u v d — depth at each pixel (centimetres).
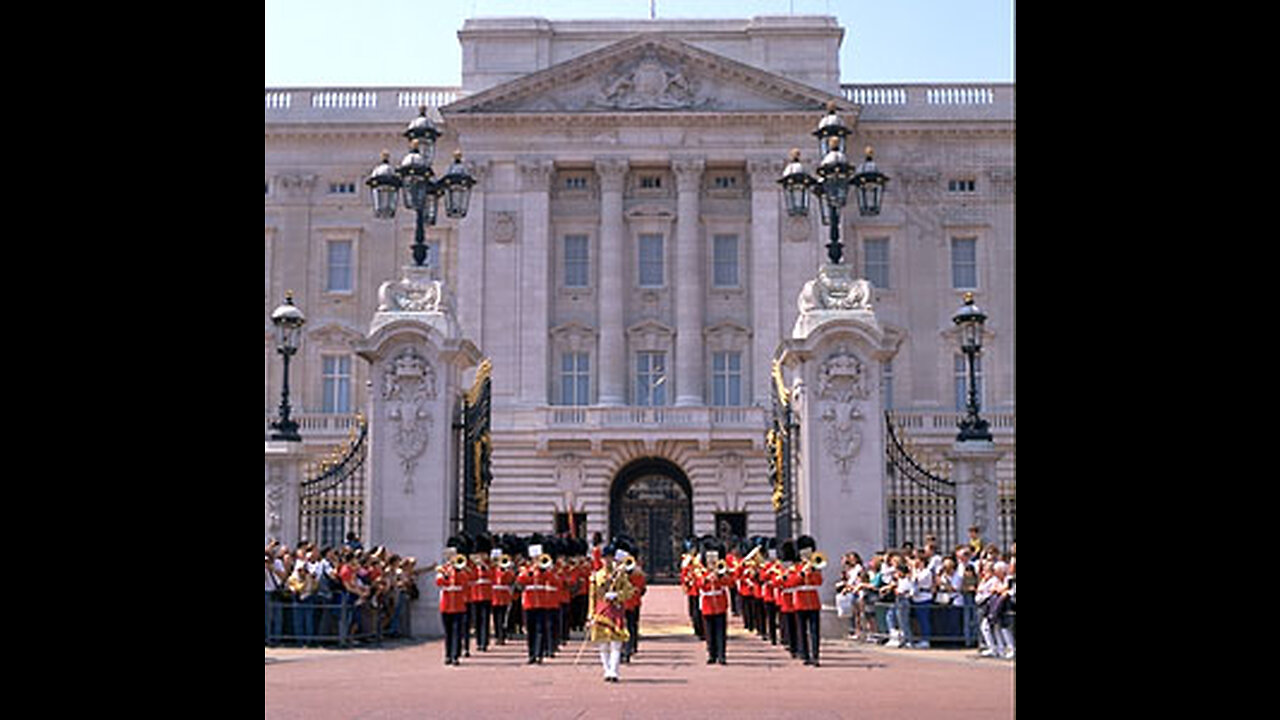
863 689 1816
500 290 6712
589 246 6881
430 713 1512
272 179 6950
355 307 6862
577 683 1916
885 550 2780
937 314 6812
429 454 2772
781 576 2402
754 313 6706
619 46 6744
